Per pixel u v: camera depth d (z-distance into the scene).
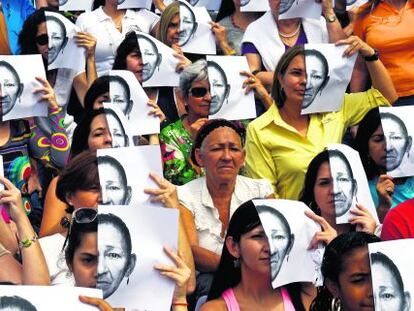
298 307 7.39
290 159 9.83
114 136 9.03
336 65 9.98
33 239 7.38
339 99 10.05
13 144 9.73
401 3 11.56
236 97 10.42
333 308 6.93
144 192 7.73
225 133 8.95
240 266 7.44
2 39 11.02
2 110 9.55
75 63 11.15
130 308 6.70
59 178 7.75
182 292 6.86
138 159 7.75
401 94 11.52
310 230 7.38
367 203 8.60
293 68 9.90
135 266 6.69
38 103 9.69
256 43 11.86
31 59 9.67
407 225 7.75
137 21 12.89
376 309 6.49
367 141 9.23
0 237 8.00
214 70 10.35
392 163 9.16
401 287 6.47
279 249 7.29
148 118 10.16
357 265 6.60
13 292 6.01
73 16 13.41
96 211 6.73
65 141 9.95
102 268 6.66
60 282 7.54
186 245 8.04
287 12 11.58
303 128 10.03
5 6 12.61
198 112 10.34
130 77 10.12
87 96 10.14
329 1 11.83
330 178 8.57
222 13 12.66
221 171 8.91
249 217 7.30
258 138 9.92
